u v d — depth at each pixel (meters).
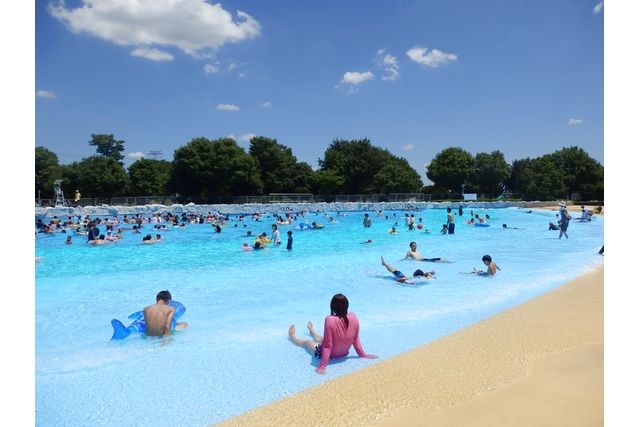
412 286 9.83
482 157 80.56
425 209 50.00
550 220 32.28
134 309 8.33
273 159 66.62
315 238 21.09
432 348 5.52
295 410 4.04
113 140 85.31
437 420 3.71
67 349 5.97
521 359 5.02
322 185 67.50
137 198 47.78
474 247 16.70
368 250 16.27
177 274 11.80
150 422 3.95
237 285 10.27
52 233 24.50
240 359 5.49
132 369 5.21
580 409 3.79
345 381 4.63
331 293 9.34
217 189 59.91
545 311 7.09
